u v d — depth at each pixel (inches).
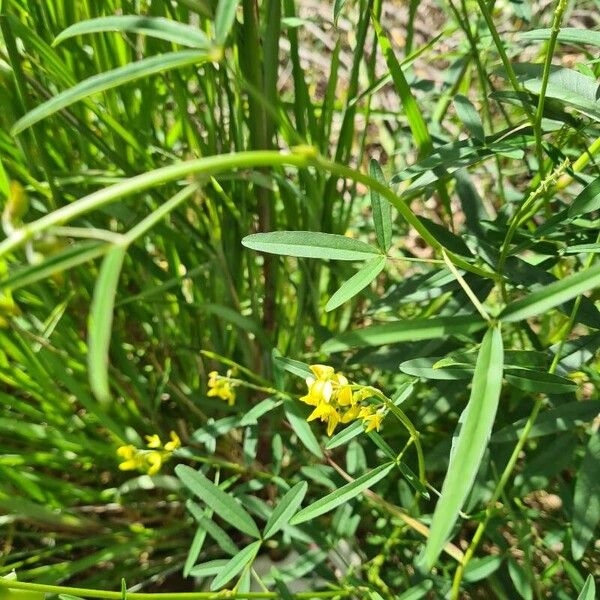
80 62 13.4
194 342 16.2
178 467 11.5
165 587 15.2
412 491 13.8
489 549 14.2
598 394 12.3
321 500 10.3
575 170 11.1
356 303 16.4
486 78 14.4
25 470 14.4
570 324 10.0
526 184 20.0
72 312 14.5
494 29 10.4
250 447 13.3
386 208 9.2
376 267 9.1
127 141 13.1
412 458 13.9
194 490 11.5
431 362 10.3
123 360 15.1
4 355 13.8
